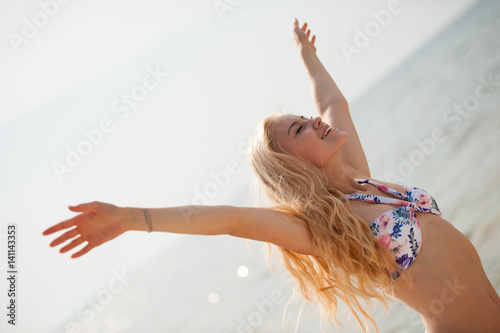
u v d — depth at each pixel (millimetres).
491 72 11836
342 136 2518
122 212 1686
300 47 3521
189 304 8195
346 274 2240
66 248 1626
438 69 19266
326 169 2527
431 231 2191
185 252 14641
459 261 2148
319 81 3363
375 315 4512
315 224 2260
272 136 2611
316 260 2420
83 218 1637
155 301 9688
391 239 2182
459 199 5461
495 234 4359
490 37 18266
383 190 2447
